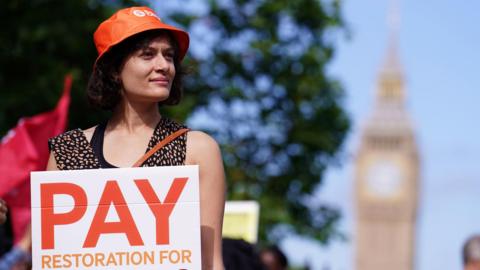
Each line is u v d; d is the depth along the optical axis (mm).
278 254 12500
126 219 5152
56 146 5367
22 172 10914
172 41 5383
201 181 5277
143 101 5352
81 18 22188
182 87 5578
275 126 31359
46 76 21375
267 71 31641
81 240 5156
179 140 5305
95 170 5168
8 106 20953
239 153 31344
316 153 31953
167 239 5145
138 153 5312
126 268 5145
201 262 5207
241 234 12781
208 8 30844
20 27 21625
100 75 5383
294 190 31797
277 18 31672
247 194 30000
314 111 31938
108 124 5438
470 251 9023
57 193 5168
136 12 5375
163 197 5152
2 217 5371
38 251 5160
